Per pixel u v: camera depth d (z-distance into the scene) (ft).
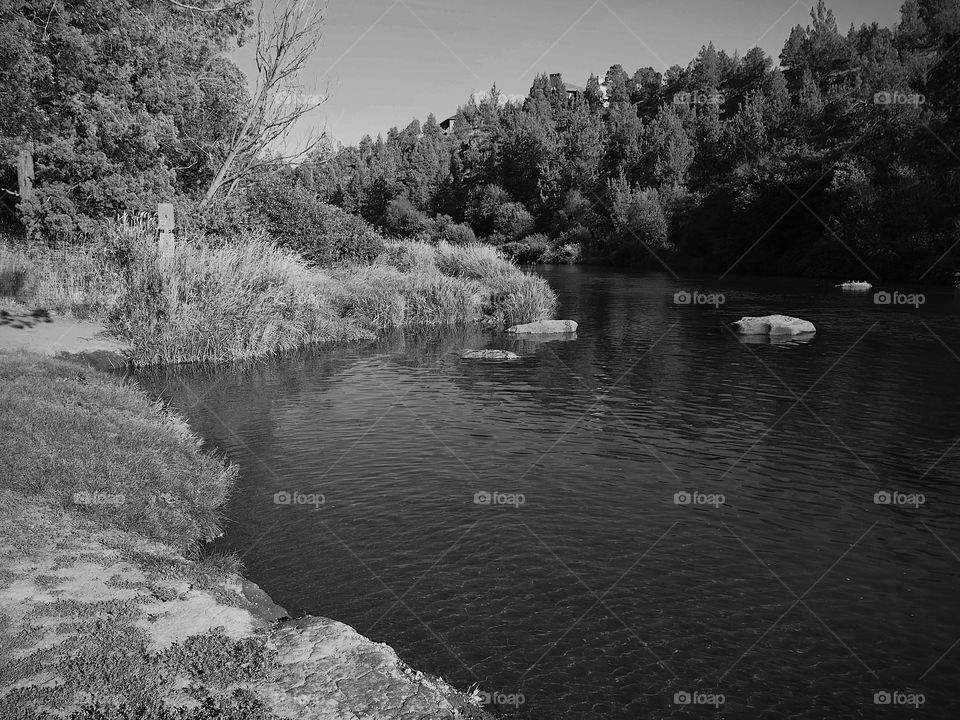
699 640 19.95
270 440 38.32
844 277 160.66
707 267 203.21
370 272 90.48
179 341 58.44
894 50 234.38
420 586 22.67
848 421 42.88
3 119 69.10
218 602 19.07
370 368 58.75
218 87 115.75
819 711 17.02
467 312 88.28
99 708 13.55
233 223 91.20
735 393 50.39
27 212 86.22
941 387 51.78
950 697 17.69
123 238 64.85
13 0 61.16
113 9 72.90
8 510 22.38
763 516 28.86
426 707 14.79
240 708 14.01
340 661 16.20
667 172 248.32
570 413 44.80
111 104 80.12
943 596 22.65
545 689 17.53
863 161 173.37
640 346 71.05
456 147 418.92
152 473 28.50
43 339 55.52
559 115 388.37
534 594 22.34
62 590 18.22
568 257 245.45
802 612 21.56
